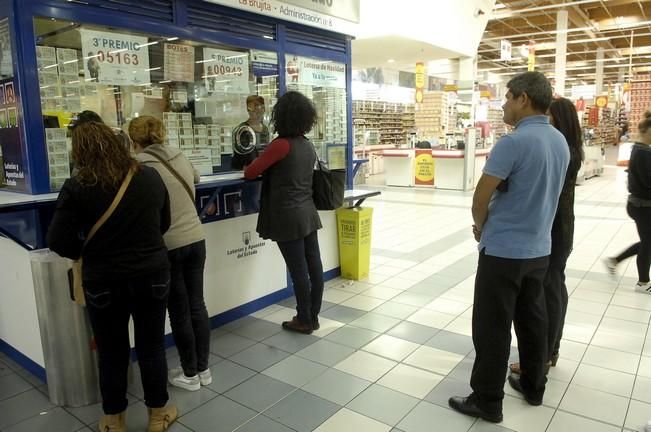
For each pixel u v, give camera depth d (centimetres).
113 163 187
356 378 270
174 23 306
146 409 243
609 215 730
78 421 235
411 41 812
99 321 200
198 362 263
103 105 285
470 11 941
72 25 264
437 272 466
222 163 355
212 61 338
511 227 207
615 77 3030
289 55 387
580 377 267
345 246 441
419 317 355
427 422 228
